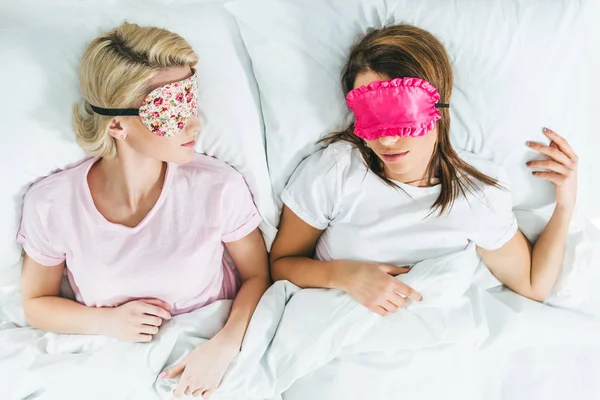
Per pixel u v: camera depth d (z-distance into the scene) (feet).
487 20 3.28
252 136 3.46
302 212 3.45
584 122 3.58
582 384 3.47
